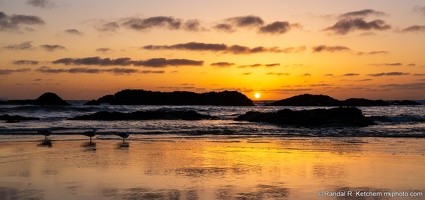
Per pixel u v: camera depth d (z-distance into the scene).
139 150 21.83
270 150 21.98
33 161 17.59
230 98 137.38
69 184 12.80
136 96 124.00
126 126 40.31
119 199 10.98
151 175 14.42
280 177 14.09
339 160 18.20
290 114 48.09
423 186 12.78
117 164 16.86
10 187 12.33
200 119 56.88
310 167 16.23
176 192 11.83
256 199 11.07
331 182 13.29
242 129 37.09
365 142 26.45
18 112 64.19
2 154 19.83
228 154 20.25
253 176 14.27
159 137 29.69
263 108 111.06
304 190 12.13
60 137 28.86
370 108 115.94
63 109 67.75
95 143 25.33
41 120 49.66
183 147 23.38
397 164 17.08
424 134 32.22
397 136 30.73
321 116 43.62
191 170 15.48
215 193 11.73
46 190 11.96
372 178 14.00
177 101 129.38
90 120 50.66
